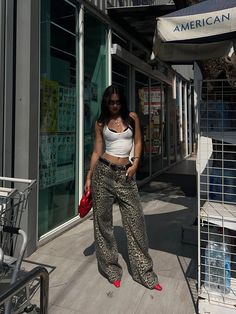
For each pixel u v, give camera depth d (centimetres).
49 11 447
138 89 833
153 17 629
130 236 331
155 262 388
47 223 457
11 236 295
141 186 853
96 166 336
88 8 545
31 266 370
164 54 281
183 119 1523
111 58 644
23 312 264
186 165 1284
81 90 523
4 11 368
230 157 314
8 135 379
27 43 383
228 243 297
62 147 486
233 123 300
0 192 274
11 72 381
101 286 331
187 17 232
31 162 393
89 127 567
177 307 296
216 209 297
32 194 398
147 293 319
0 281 246
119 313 287
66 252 412
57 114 469
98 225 339
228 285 285
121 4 683
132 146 329
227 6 225
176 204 666
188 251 421
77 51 519
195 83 346
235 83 309
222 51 252
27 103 385
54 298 309
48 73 445
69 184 510
